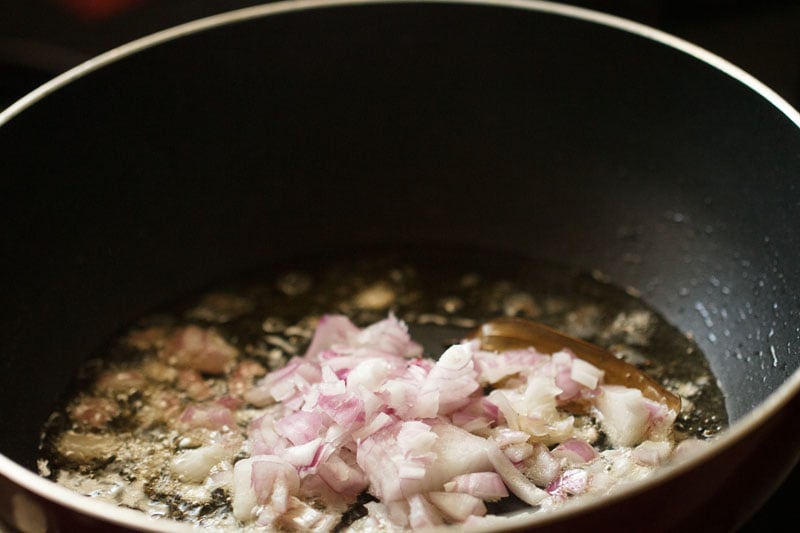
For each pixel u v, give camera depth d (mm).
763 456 276
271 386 337
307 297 371
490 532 250
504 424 322
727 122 346
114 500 313
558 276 374
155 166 365
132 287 363
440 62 376
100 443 328
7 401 327
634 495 257
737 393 334
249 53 367
